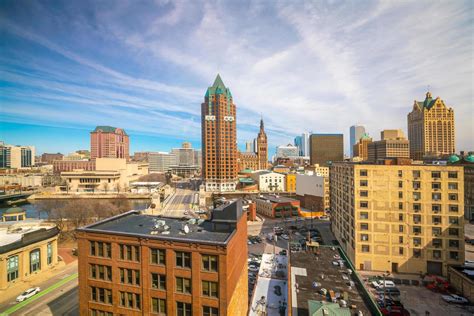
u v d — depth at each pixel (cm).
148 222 4166
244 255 4253
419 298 5462
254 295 4875
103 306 3350
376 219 6800
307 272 4891
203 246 3023
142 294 3209
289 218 13188
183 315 3100
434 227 6469
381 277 6356
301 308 3712
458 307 5119
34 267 6406
